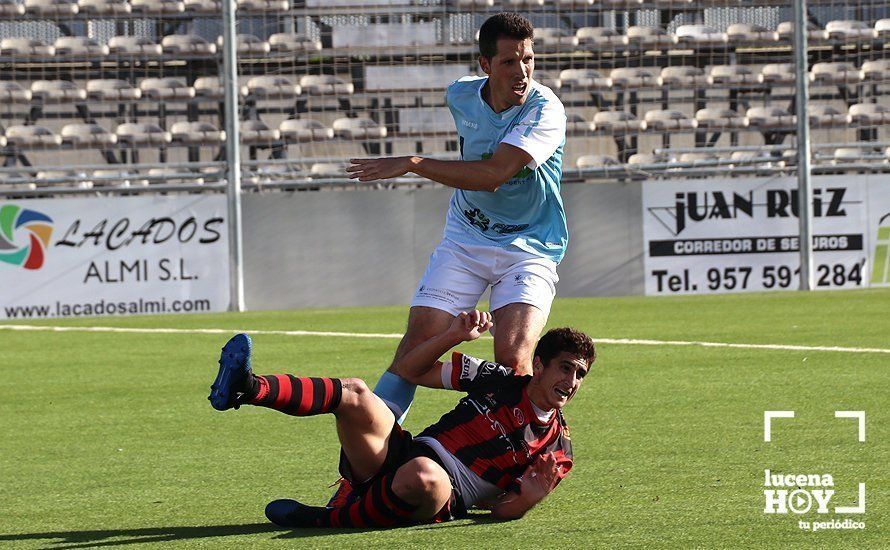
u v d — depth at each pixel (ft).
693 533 42.88
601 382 86.74
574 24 211.20
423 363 48.19
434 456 44.70
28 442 68.23
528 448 44.96
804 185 169.78
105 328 142.82
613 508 47.19
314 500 51.19
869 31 202.80
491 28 55.16
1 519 48.34
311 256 168.04
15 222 162.30
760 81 201.57
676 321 133.49
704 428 66.64
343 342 121.29
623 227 169.99
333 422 71.61
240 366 40.01
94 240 163.02
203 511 49.11
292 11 196.03
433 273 59.00
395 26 200.44
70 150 190.29
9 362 109.91
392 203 168.96
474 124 57.77
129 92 194.70
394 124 196.34
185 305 164.25
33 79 205.36
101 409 80.02
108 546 43.04
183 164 166.61
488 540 42.11
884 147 189.67
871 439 61.82
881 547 40.60
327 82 200.44
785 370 91.40
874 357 98.07
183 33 208.54
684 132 196.54
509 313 57.00
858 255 171.53
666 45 205.16
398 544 41.86
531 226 58.80
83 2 200.95
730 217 170.71
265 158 196.24
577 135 197.57
